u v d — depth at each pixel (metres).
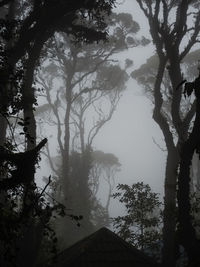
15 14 22.75
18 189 8.67
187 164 10.34
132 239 19.53
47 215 8.68
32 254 15.02
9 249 8.29
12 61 14.86
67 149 34.44
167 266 16.41
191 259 9.84
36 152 8.48
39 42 17.23
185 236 10.06
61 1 15.07
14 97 10.23
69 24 18.17
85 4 15.94
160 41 19.69
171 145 18.56
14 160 8.40
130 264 15.50
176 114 18.09
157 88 19.28
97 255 15.41
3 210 8.32
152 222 19.55
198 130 10.10
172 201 17.69
